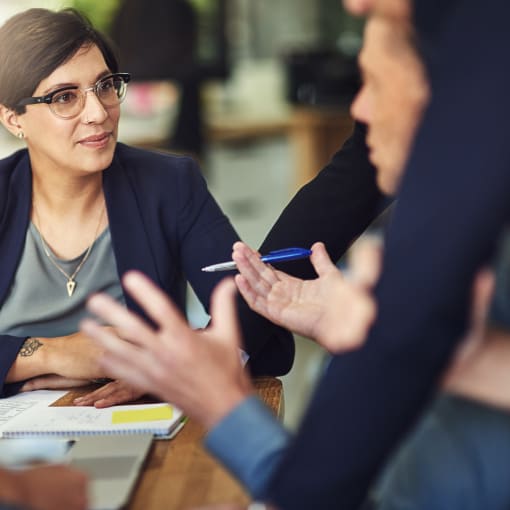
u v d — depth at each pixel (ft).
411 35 3.51
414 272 3.11
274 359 6.52
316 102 24.27
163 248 7.04
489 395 3.51
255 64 32.68
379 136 3.80
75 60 6.47
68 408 5.60
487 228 3.02
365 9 3.51
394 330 3.15
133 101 25.30
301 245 6.58
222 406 3.67
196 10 22.25
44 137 6.59
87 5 22.22
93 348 6.23
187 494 4.45
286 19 32.07
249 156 27.55
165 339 3.65
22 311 6.89
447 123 3.08
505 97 2.99
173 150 23.35
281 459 3.52
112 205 6.95
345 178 6.66
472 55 3.07
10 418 5.59
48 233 6.95
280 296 5.59
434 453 3.62
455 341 3.16
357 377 3.25
